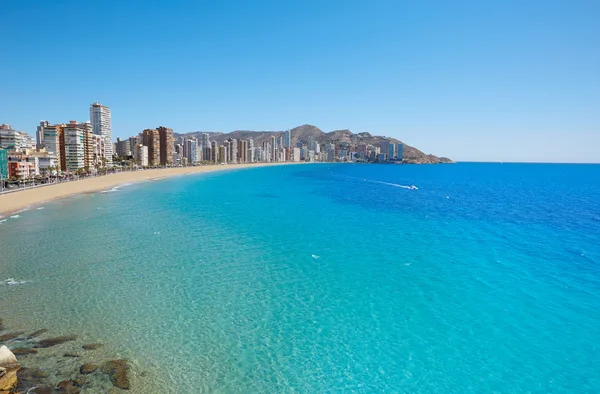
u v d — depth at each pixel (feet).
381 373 45.01
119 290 68.08
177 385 41.65
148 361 46.11
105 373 43.11
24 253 90.48
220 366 45.60
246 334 53.42
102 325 54.75
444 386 42.78
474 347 50.52
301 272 79.97
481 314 60.03
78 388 40.09
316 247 100.94
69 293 66.23
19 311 58.65
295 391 41.52
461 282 74.33
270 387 42.04
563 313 60.29
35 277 74.02
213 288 70.03
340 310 61.41
